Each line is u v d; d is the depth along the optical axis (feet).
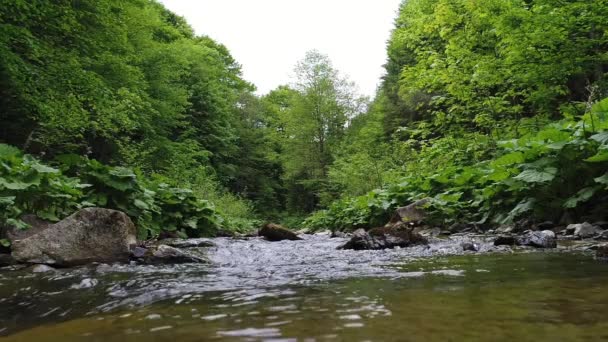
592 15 27.71
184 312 5.57
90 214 14.47
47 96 36.78
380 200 33.17
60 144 44.83
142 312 5.79
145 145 65.00
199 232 31.60
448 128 43.11
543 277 7.20
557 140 20.01
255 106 147.64
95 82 39.09
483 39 37.88
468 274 8.00
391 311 4.95
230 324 4.67
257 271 10.35
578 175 18.79
